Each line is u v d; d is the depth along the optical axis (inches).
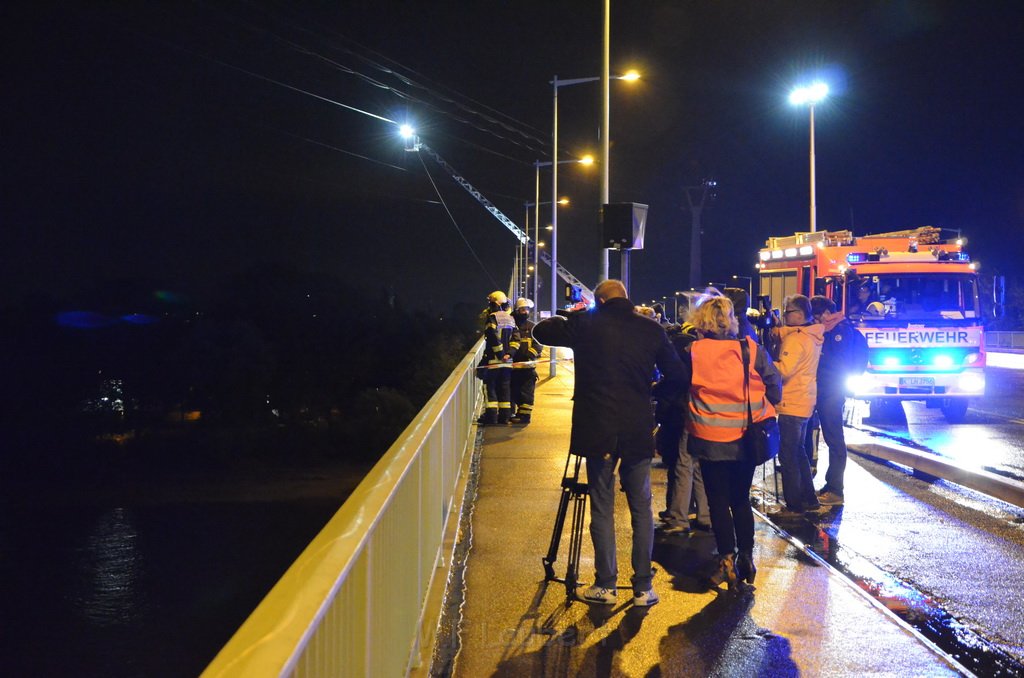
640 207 505.7
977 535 313.7
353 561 105.7
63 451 3181.6
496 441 527.5
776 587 249.8
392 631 149.7
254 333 4175.7
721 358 246.4
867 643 207.5
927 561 281.9
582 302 401.1
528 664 194.9
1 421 3503.9
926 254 660.1
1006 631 222.7
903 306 640.4
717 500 248.4
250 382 3971.5
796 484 339.6
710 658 198.5
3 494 2790.4
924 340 635.5
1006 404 786.8
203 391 3927.2
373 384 4320.9
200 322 4111.7
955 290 641.6
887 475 423.8
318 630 88.4
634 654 200.7
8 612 1759.4
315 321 4493.1
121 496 2770.7
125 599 1836.9
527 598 240.1
